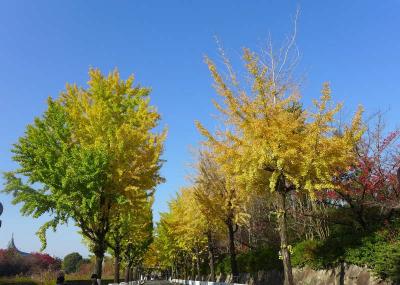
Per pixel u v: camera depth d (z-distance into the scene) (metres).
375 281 14.71
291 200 28.27
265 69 13.08
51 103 18.88
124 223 27.20
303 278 21.06
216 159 13.84
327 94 12.81
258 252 31.23
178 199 35.34
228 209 22.67
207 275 50.56
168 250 56.19
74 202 18.23
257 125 12.68
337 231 21.47
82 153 17.62
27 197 18.09
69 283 35.19
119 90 20.20
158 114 19.81
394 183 16.81
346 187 17.62
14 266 55.44
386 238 15.18
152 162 18.62
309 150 12.77
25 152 18.39
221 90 13.34
